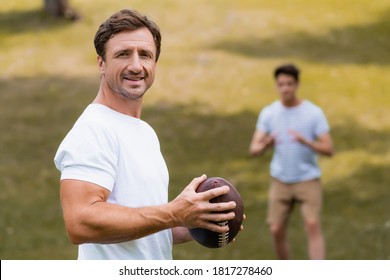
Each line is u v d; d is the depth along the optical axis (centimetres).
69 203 457
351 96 2344
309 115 1120
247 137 2072
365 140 2027
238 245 1366
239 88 2408
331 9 3053
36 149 2003
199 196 459
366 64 2592
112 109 494
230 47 2741
